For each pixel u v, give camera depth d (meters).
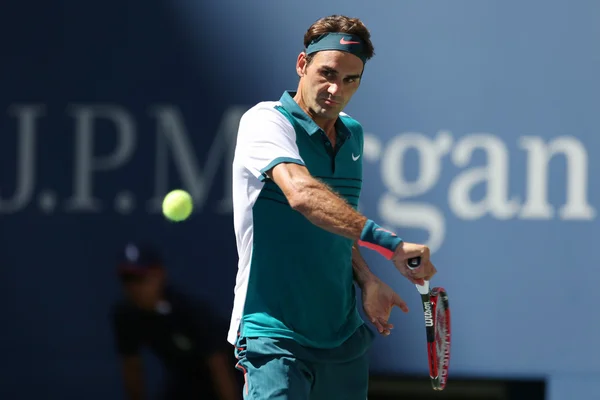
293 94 11.12
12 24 19.11
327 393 11.05
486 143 19.02
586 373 19.02
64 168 19.12
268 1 19.14
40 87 19.11
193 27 19.16
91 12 19.16
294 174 9.79
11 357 19.14
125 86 19.14
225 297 19.14
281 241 10.56
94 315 19.12
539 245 19.02
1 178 19.09
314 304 10.70
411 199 19.08
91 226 19.14
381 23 19.08
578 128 18.95
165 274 19.12
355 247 11.81
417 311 19.00
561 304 19.02
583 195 18.97
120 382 19.16
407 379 19.98
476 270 19.06
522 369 19.05
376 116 19.06
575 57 18.94
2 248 19.16
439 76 19.03
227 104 19.16
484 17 19.00
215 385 19.11
